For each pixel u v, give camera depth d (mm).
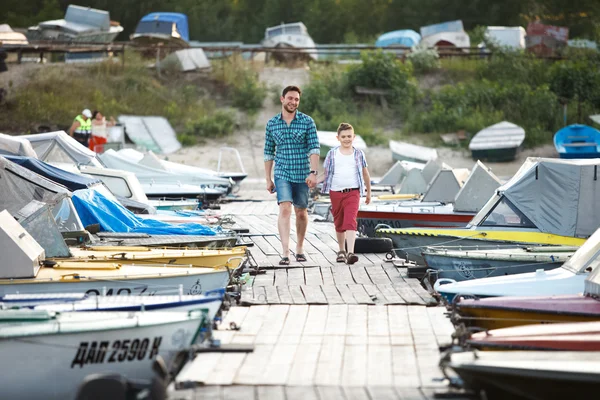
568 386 9039
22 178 19391
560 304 11789
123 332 10633
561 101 64438
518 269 16031
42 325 10516
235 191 42312
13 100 61031
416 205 26578
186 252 16500
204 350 11211
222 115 61344
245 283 16172
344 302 14617
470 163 56438
